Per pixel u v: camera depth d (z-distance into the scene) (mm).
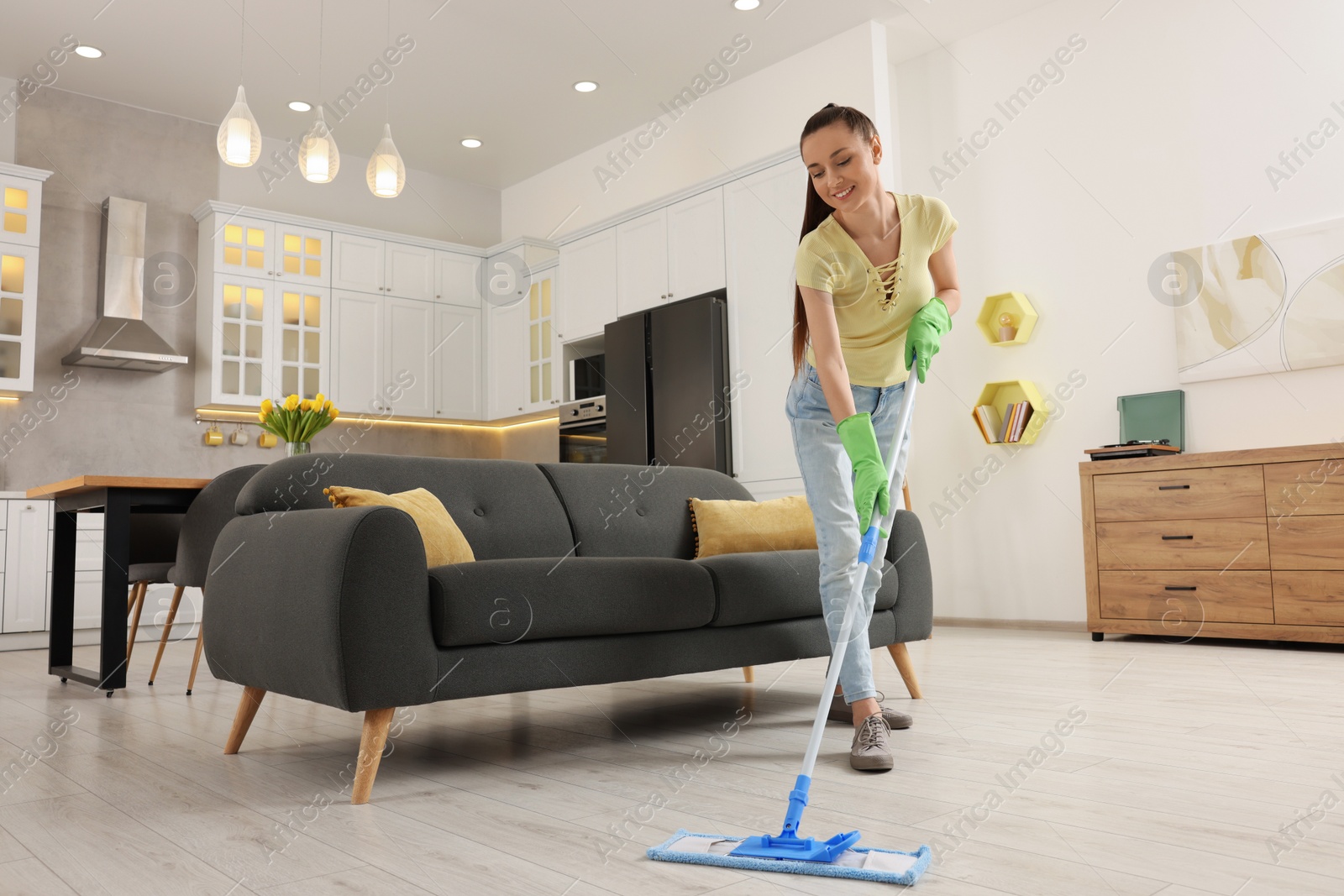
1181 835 1355
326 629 1727
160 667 4008
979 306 5121
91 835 1488
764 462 4812
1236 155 4289
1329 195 4027
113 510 3191
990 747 1988
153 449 5680
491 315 6957
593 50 5316
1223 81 4340
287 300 6059
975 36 5203
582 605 2033
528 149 6641
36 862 1350
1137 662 3352
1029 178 4965
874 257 1907
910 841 1357
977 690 2756
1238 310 4234
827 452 2062
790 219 4766
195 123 6035
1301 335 4059
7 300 5137
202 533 3082
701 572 2295
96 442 5500
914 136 5445
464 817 1561
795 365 2100
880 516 1700
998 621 4930
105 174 5691
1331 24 4047
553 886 1210
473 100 5875
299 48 5203
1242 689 2684
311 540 1833
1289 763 1789
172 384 5777
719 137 5805
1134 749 1929
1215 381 4309
